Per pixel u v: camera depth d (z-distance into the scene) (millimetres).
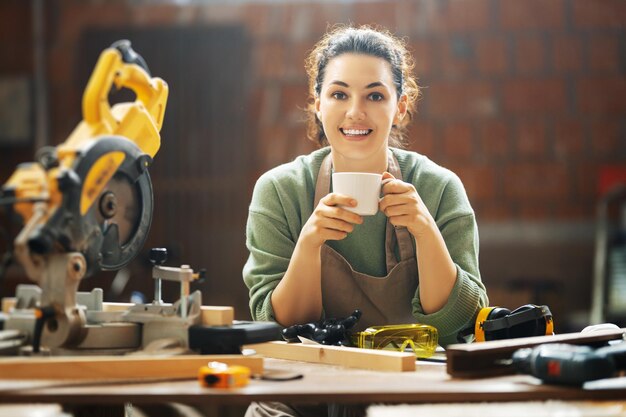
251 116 5777
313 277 1940
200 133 5832
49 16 5816
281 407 2004
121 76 1591
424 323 1987
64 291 1459
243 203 5812
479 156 5586
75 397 1274
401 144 2389
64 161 1479
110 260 1556
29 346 1487
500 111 5594
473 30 5594
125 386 1341
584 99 5566
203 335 1506
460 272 1990
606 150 5551
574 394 1337
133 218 1613
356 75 2008
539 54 5582
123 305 1761
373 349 1729
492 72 5594
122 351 1531
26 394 1271
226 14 5758
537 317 1802
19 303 1533
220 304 5805
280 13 5730
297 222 2172
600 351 1393
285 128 5754
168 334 1529
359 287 2129
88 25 5805
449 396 1310
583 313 5504
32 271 1464
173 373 1420
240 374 1335
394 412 1535
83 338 1489
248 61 5762
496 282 5578
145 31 5809
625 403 1409
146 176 1621
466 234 2141
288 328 1859
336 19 5680
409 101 2303
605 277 4320
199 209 5859
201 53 5797
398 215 1882
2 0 5812
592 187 5551
